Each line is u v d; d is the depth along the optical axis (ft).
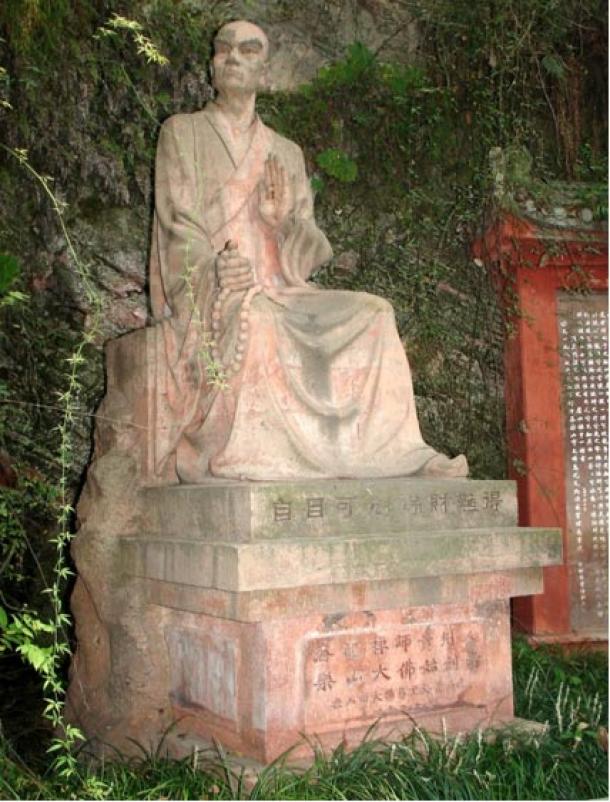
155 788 12.98
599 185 23.45
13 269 20.47
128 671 15.58
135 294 23.04
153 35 23.61
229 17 24.66
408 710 14.90
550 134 25.77
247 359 15.07
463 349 25.02
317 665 14.10
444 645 15.35
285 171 17.49
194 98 24.07
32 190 22.50
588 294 24.21
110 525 16.14
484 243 24.63
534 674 18.53
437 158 25.36
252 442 14.89
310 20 25.50
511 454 24.03
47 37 22.50
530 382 23.54
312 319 16.22
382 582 14.44
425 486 15.25
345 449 15.76
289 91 25.13
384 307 16.71
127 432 16.93
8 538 19.53
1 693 19.13
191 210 16.97
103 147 23.12
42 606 20.62
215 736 14.62
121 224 23.16
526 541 15.71
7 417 21.45
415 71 25.41
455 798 13.04
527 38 25.29
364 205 25.16
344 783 13.05
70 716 16.46
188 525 15.02
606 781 13.93
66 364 22.15
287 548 13.35
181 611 15.58
